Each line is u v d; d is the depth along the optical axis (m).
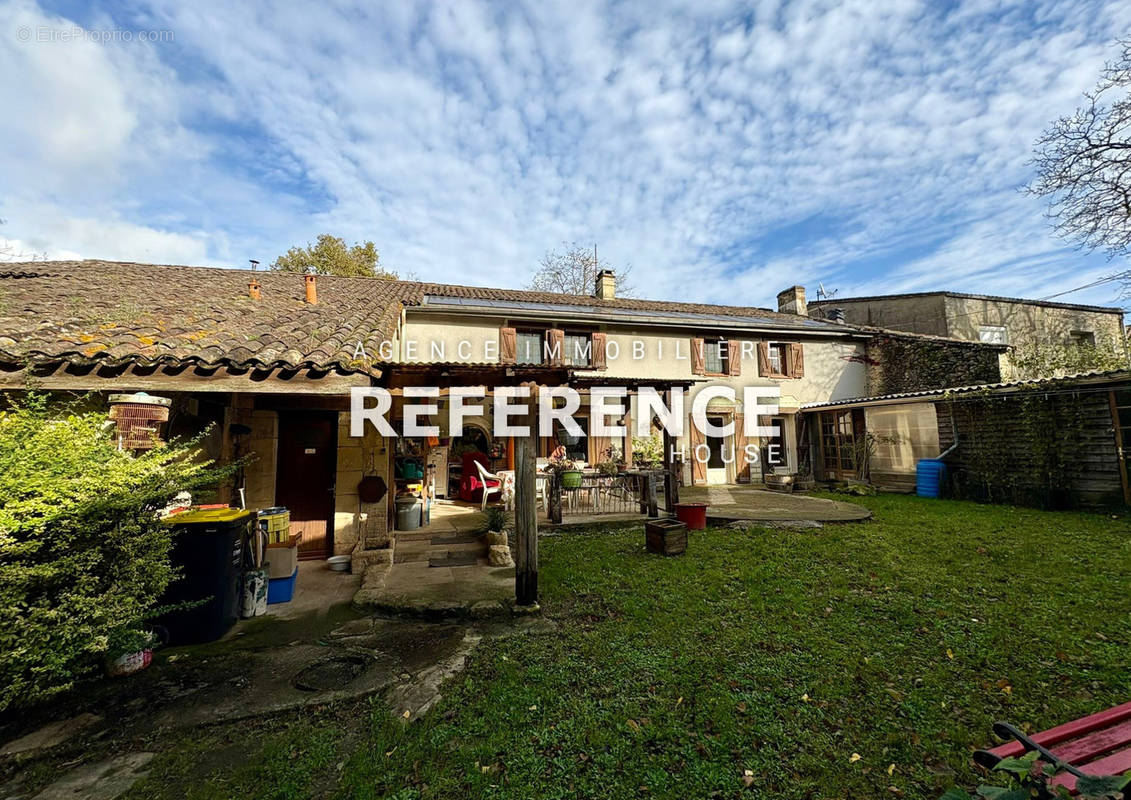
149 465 3.29
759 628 3.88
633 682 3.12
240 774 2.34
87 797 2.20
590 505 9.42
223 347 4.19
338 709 2.90
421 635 3.95
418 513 7.54
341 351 4.56
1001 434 9.72
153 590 3.21
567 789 2.22
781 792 2.18
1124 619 3.81
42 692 2.62
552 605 4.51
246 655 3.60
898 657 3.37
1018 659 3.28
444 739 2.58
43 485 2.73
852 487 11.59
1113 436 8.25
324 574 5.57
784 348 14.67
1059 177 10.90
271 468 6.13
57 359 3.55
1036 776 1.49
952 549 5.97
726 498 10.31
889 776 2.27
